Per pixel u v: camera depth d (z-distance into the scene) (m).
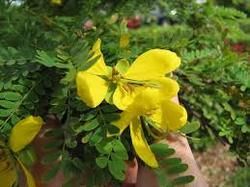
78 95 0.08
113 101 0.08
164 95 0.08
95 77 0.08
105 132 0.08
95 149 0.08
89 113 0.08
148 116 0.08
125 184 0.09
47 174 0.08
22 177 0.09
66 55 0.08
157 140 0.09
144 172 0.09
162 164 0.08
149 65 0.09
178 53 0.11
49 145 0.08
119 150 0.08
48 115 0.09
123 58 0.09
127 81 0.08
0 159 0.08
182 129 0.09
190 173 0.09
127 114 0.08
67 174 0.08
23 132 0.08
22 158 0.08
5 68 0.09
